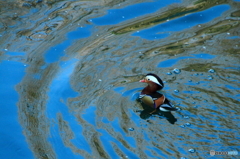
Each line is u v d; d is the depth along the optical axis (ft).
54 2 63.46
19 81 45.44
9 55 50.01
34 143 36.40
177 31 55.57
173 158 32.50
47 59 49.62
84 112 40.01
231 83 43.11
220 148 33.32
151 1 63.57
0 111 40.65
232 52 49.70
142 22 57.67
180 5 62.39
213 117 37.55
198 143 34.14
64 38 53.78
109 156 33.45
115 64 48.60
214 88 42.39
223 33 54.39
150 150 33.65
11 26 56.24
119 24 57.41
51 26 56.24
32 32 54.85
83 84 44.83
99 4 62.75
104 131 36.76
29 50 51.19
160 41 53.42
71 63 48.83
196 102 40.11
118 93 43.09
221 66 46.73
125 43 53.01
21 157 34.81
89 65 48.42
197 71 45.98
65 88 44.16
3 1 63.67
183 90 42.37
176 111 38.81
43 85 44.83
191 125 36.63
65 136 36.86
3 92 43.57
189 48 51.26
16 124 39.01
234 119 37.04
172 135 35.42
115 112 39.73
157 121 37.86
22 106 41.55
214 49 50.62
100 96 42.57
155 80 41.70
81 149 34.88
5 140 36.91
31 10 60.80
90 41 53.47
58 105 41.45
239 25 56.13
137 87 43.98
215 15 59.11
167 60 48.83
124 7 61.52
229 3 62.44
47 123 38.99
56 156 34.58
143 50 51.44
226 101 39.91
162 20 57.98
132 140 35.14
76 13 59.82
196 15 59.00
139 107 40.65
